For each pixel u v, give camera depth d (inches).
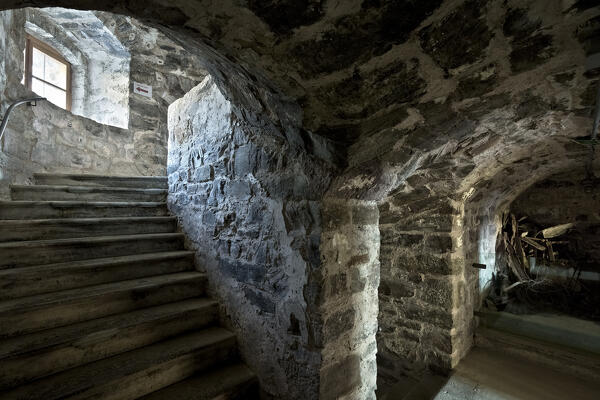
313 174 52.4
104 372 56.9
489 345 117.9
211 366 69.5
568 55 35.4
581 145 79.7
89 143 138.9
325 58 33.3
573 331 124.8
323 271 53.8
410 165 62.6
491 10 28.5
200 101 87.3
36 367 53.9
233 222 74.5
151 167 165.5
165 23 31.1
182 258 89.5
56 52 149.9
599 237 163.5
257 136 63.2
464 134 59.0
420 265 108.3
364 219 64.5
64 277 70.3
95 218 88.4
